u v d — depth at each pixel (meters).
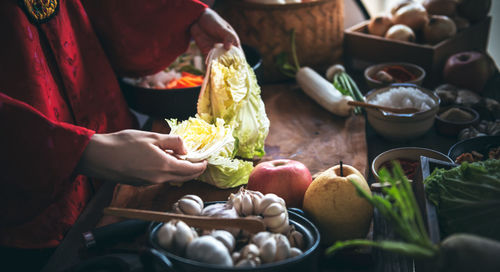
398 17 1.20
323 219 0.64
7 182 0.66
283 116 1.07
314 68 1.27
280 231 0.60
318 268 0.64
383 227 0.66
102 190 0.85
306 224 0.61
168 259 0.55
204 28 0.98
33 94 0.78
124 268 0.59
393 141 0.95
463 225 0.56
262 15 1.17
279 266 0.53
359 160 0.88
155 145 0.71
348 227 0.64
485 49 1.31
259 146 0.90
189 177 0.74
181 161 0.72
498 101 1.06
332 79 1.19
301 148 0.94
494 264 0.43
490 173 0.58
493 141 0.79
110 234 0.66
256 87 0.92
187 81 1.09
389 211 0.51
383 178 0.52
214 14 0.97
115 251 0.66
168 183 0.83
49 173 0.67
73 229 0.76
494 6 1.40
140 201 0.80
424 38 1.19
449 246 0.46
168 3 0.95
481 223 0.55
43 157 0.66
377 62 1.24
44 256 0.87
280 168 0.71
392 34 1.17
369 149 0.95
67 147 0.67
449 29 1.15
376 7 1.88
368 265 0.63
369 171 0.89
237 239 0.59
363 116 1.04
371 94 0.99
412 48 1.14
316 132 0.99
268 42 1.20
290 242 0.59
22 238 0.83
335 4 1.21
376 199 0.51
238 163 0.81
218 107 0.85
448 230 0.57
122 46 0.99
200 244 0.54
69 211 0.85
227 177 0.81
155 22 0.97
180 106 0.96
